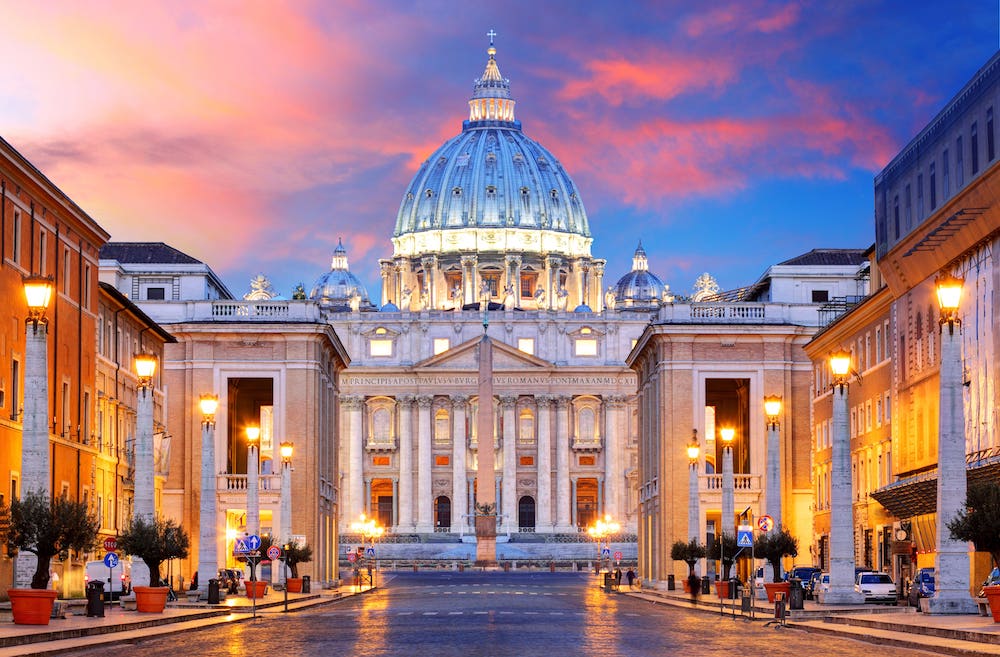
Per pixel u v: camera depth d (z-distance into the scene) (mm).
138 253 127125
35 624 43969
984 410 67438
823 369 103375
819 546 102312
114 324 85062
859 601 59750
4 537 47750
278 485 105812
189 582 105562
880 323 87062
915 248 75500
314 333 107500
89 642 41281
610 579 101750
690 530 87312
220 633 48938
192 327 107688
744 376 107875
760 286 129375
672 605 75062
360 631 50094
